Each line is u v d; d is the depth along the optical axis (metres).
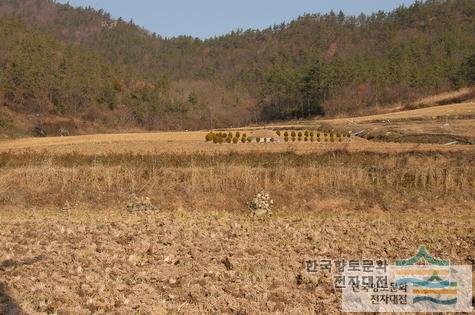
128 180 23.88
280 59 169.00
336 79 106.25
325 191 22.80
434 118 59.34
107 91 107.06
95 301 8.91
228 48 192.75
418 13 188.25
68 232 14.01
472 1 185.38
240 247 12.68
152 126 103.00
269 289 9.88
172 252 12.10
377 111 90.81
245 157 30.19
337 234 14.55
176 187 23.23
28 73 96.06
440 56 122.44
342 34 186.62
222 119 113.06
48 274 10.34
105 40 197.00
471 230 15.34
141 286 9.76
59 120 91.75
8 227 14.96
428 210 20.92
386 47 159.38
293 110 109.12
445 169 23.92
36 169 24.47
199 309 8.79
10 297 9.06
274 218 18.12
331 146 38.75
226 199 22.30
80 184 23.44
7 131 73.19
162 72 155.88
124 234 13.93
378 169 24.92
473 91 90.19
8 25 115.88
